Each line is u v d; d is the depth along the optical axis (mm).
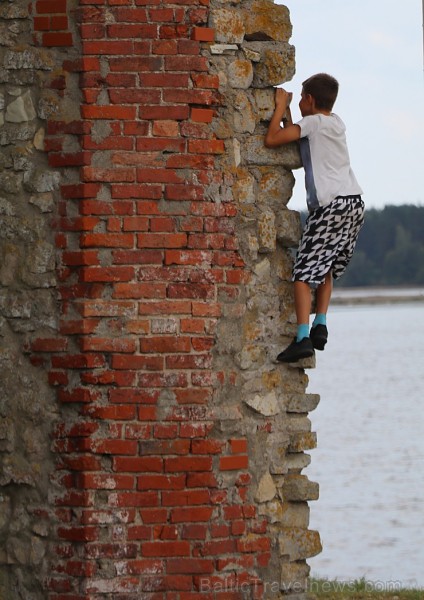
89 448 16062
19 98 16672
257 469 16812
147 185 16312
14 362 16625
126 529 16062
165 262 16328
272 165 17250
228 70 16875
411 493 49156
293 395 17219
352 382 115438
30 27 16641
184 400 16281
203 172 16500
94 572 15969
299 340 16797
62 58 16516
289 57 17234
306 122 17031
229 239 16672
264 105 17188
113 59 16344
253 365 16875
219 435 16484
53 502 16266
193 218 16438
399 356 148500
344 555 36406
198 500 16250
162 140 16375
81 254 16203
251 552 16609
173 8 16484
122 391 16141
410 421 80188
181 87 16438
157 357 16234
